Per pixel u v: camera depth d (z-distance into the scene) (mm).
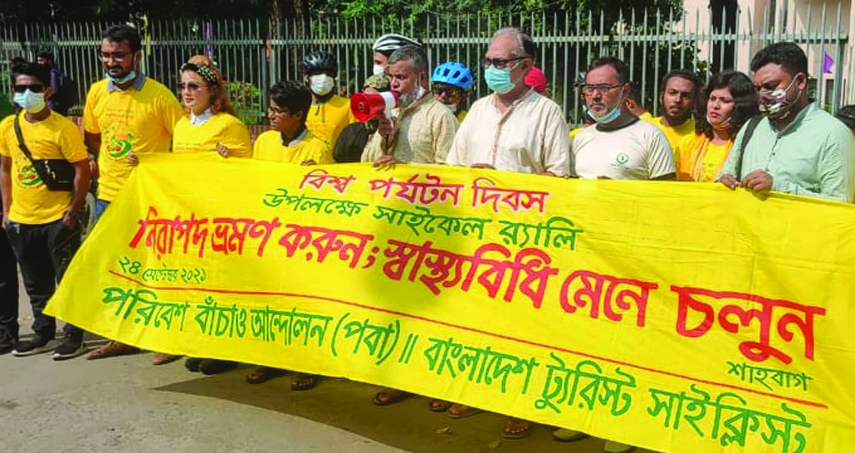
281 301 4691
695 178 5117
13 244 5824
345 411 4953
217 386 5348
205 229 5047
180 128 5699
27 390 5301
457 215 4500
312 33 11555
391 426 4746
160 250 5137
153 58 12367
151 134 5871
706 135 5141
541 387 3984
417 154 4875
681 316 3920
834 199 3850
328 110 6793
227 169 5188
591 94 4379
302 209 4879
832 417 3547
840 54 9047
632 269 4066
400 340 4320
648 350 3904
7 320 5930
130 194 5332
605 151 4430
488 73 4488
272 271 4789
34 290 5922
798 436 3557
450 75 5504
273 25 12648
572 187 4293
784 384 3660
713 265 3939
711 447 3660
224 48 11898
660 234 4062
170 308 4988
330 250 4699
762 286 3842
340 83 11336
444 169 4605
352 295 4531
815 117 3912
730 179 3965
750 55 9781
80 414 4941
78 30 14875
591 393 3904
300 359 4551
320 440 4578
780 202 3863
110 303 5125
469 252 4395
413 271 4465
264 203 4988
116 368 5676
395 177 4727
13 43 13289
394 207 4660
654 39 9695
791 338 3734
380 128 4848
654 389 3820
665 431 3748
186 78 5562
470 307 4262
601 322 4035
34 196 5723
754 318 3811
